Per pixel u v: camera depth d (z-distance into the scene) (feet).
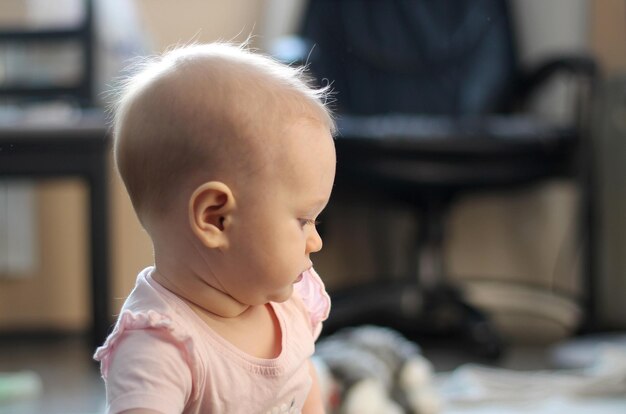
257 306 2.86
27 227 9.09
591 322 8.57
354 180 7.74
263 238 2.61
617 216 8.79
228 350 2.68
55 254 9.18
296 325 2.94
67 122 6.97
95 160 7.02
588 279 8.57
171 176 2.62
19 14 8.96
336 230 9.43
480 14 8.96
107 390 2.55
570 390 6.29
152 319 2.56
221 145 2.58
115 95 2.94
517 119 8.84
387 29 8.80
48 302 9.20
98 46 8.66
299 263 2.68
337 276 9.48
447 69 8.86
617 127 8.73
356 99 8.55
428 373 5.62
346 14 8.68
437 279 8.32
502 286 9.07
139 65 2.99
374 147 7.45
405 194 8.36
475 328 7.96
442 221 8.36
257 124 2.60
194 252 2.66
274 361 2.76
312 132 2.67
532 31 9.29
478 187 8.04
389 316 9.24
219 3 9.05
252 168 2.59
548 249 9.46
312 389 3.14
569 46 9.21
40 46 8.30
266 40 8.86
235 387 2.66
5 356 8.17
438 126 7.96
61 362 7.88
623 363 6.62
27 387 6.67
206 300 2.70
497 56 8.91
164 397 2.48
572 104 9.03
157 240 2.72
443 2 8.93
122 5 8.93
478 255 9.61
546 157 7.89
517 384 6.39
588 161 8.16
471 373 6.65
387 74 8.72
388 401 5.07
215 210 2.60
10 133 6.83
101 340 7.29
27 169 6.95
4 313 9.16
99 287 7.22
